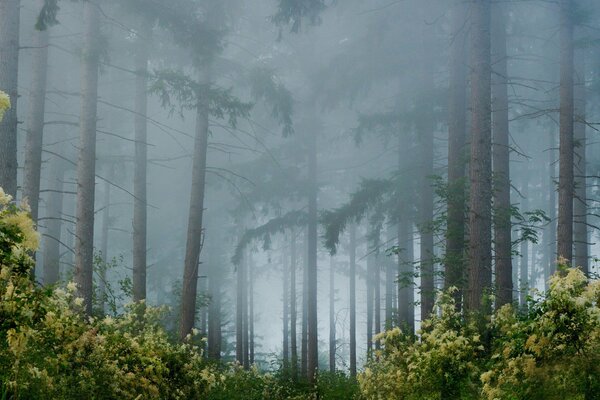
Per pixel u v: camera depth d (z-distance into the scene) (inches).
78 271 520.1
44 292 193.0
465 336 361.4
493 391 253.8
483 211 500.7
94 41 573.9
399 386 339.6
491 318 366.6
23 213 180.4
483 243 494.9
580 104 896.9
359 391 453.1
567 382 231.8
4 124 437.4
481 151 510.6
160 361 315.0
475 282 488.4
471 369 321.1
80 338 261.6
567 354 235.0
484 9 526.3
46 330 242.4
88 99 561.6
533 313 242.8
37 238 182.7
